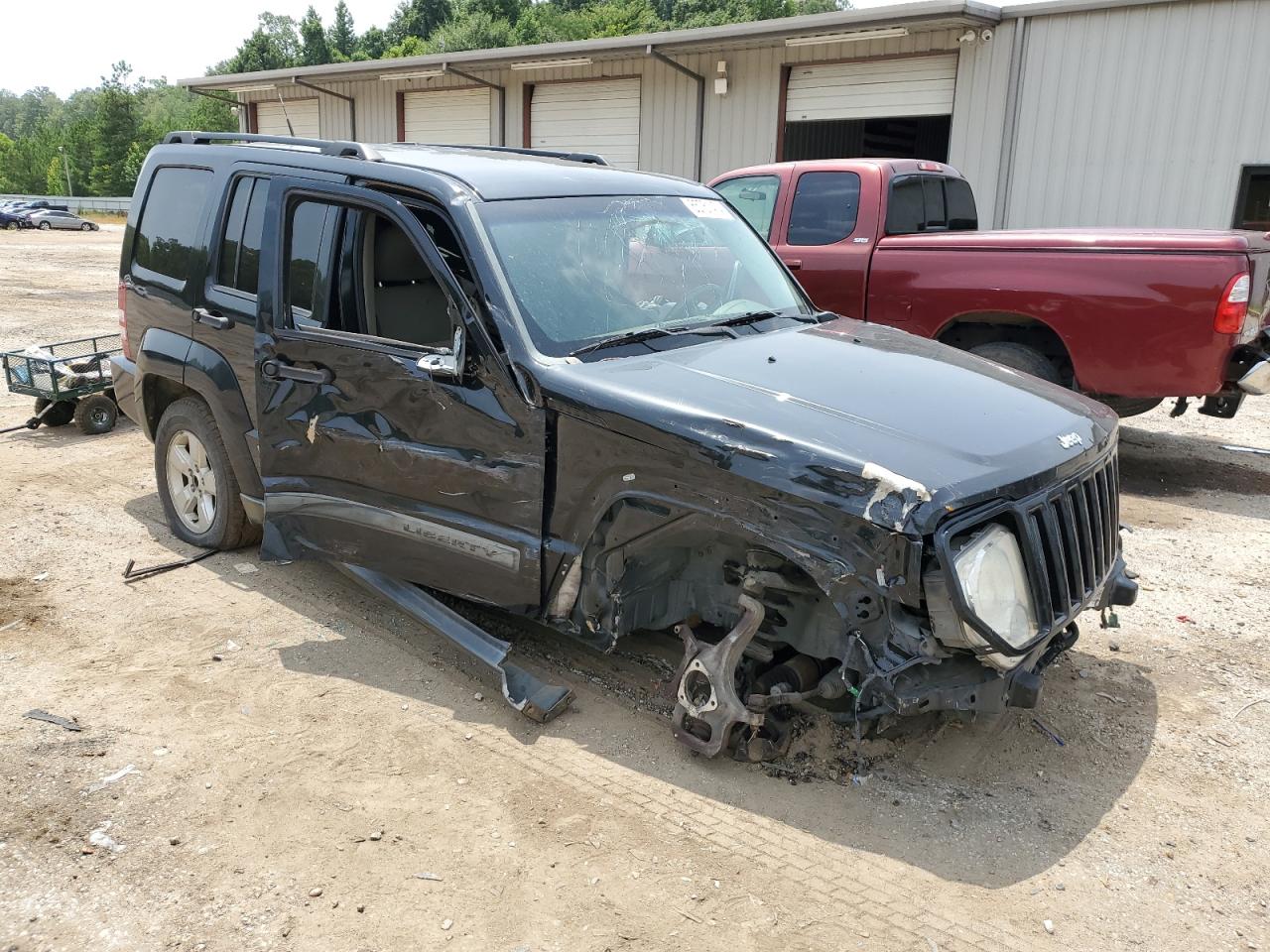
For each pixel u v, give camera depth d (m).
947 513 2.87
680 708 3.53
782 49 15.74
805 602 3.37
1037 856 3.10
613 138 18.23
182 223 5.08
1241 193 12.20
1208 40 12.08
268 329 4.39
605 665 4.21
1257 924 2.82
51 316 15.12
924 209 8.13
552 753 3.58
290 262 4.35
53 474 6.81
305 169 4.41
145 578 5.05
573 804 3.29
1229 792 3.45
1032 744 3.72
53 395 7.59
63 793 3.29
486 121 20.08
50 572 5.10
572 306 3.84
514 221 3.94
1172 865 3.07
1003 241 6.80
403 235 4.35
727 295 4.51
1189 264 6.06
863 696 3.07
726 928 2.76
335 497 4.27
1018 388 3.83
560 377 3.51
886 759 3.59
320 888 2.89
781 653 3.60
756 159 16.47
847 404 3.36
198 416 5.14
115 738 3.62
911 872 3.01
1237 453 8.09
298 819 3.18
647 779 3.43
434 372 3.69
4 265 25.62
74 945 2.65
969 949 2.71
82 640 4.38
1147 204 12.88
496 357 3.61
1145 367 6.32
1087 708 3.98
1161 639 4.62
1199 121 12.32
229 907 2.80
